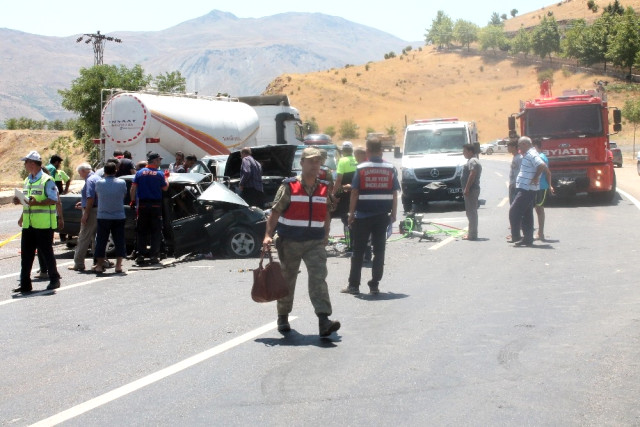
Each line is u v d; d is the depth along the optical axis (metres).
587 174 22.45
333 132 148.88
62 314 9.66
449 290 10.34
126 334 8.38
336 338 7.85
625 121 96.62
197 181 14.66
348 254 14.07
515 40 173.12
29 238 11.42
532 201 14.57
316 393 6.05
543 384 6.12
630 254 12.92
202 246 14.45
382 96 168.38
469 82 170.12
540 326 8.06
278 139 33.81
